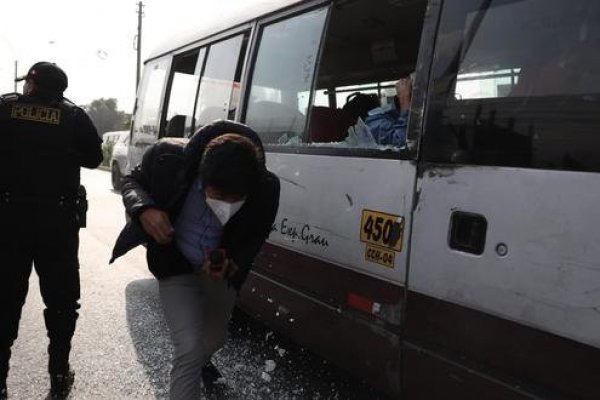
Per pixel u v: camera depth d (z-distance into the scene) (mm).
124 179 2498
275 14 3869
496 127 2096
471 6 2281
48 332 3150
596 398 1736
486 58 2186
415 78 2479
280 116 3645
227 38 4598
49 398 3203
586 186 1780
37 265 3062
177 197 2297
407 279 2428
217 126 2291
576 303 1785
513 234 1979
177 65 5742
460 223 2191
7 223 2877
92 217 9992
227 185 2014
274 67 3789
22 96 2959
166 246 2438
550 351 1862
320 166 3059
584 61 1853
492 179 2070
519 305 1952
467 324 2148
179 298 2461
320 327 3025
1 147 2877
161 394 3311
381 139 2781
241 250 2459
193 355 2314
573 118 1845
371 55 4035
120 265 6527
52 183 2965
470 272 2129
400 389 2521
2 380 3031
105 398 3242
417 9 3623
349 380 3551
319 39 3375
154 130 6008
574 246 1796
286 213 3346
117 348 3975
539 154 1933
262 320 3689
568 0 1933
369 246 2654
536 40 2018
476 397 2117
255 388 3441
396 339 2484
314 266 3082
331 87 3615
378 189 2615
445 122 2301
